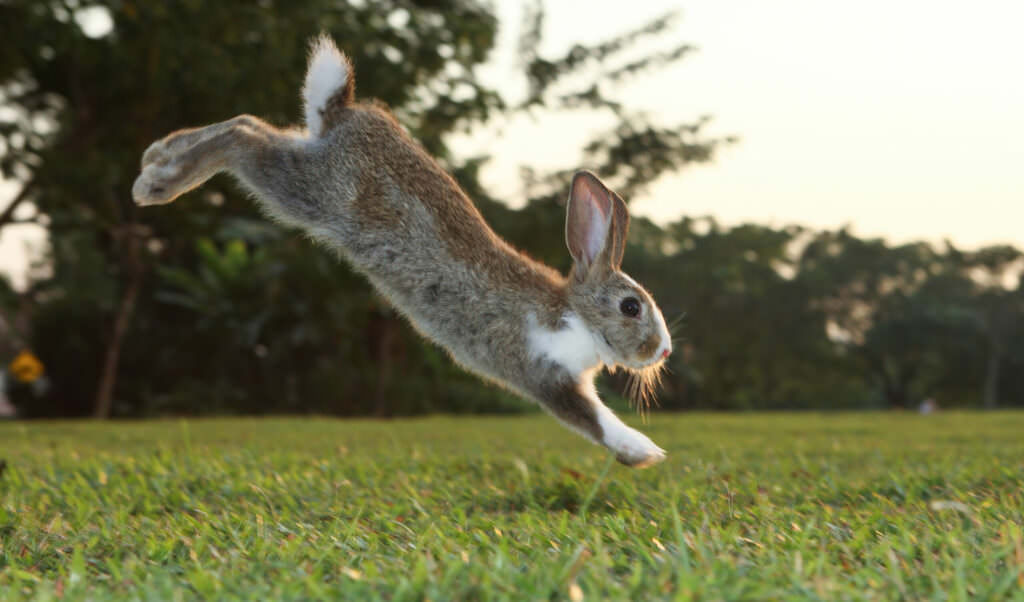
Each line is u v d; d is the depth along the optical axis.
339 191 3.91
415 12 14.48
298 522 3.60
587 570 2.28
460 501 4.35
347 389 25.94
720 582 2.12
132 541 3.13
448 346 3.95
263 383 26.64
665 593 2.09
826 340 56.47
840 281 56.25
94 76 14.20
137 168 15.13
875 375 60.69
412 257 3.84
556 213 20.48
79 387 27.08
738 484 4.79
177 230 18.64
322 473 5.32
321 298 24.33
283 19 12.88
